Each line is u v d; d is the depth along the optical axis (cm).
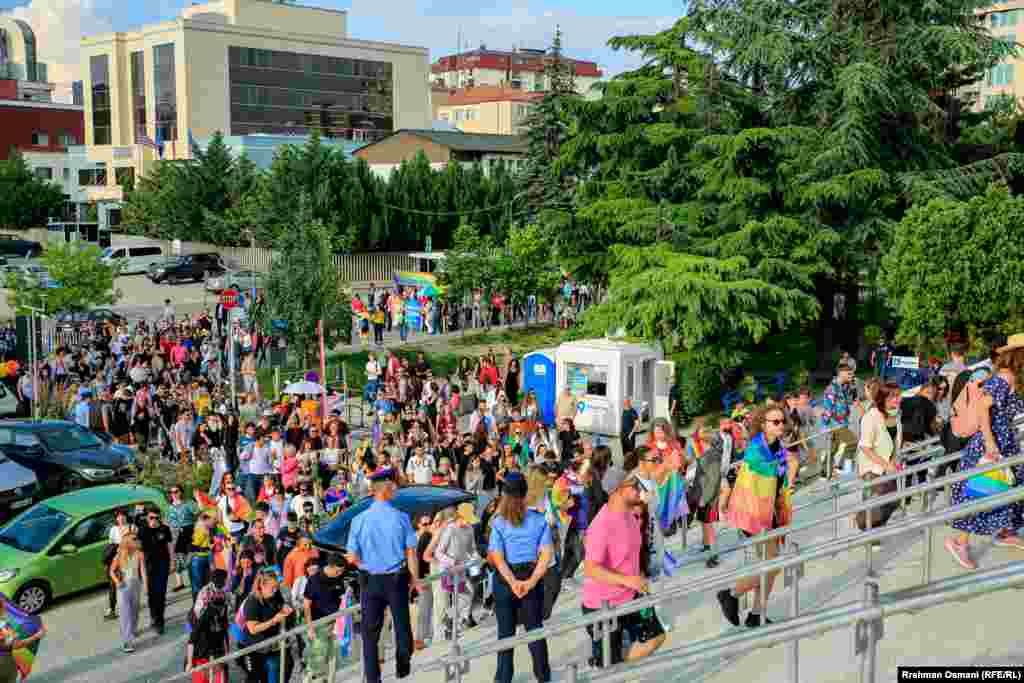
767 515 857
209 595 1280
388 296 4453
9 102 9800
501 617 796
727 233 3219
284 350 3578
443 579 1199
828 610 488
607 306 3012
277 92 9956
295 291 3516
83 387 2741
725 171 3186
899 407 1158
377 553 878
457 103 13588
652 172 3509
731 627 881
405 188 6781
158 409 2641
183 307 5088
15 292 3850
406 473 1969
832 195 2964
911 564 939
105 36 9694
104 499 1842
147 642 1591
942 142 3438
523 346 4225
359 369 3700
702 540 1243
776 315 2914
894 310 3164
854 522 1051
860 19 3316
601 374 2817
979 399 848
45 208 8425
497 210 6969
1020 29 8694
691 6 3509
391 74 10888
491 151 8094
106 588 1848
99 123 9894
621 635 796
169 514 1827
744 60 3256
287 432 2330
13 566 1684
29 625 1237
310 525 1531
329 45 10300
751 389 2905
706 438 1617
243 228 6844
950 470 1011
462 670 811
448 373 3597
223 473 2073
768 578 823
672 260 2934
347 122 10569
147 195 7681
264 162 7994
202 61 9369
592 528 734
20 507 2117
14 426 2375
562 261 3744
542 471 797
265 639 1205
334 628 1146
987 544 938
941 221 2434
